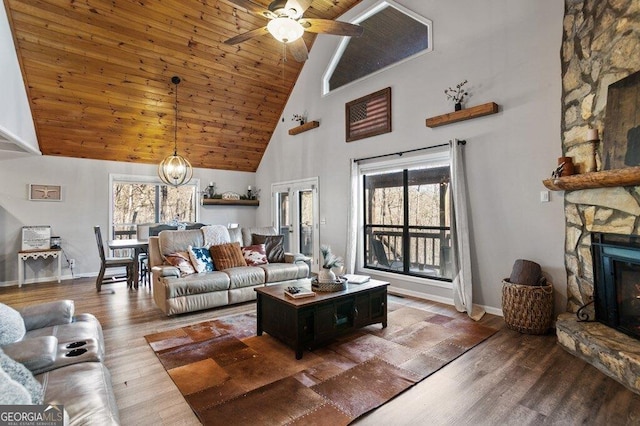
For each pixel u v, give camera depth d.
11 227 5.45
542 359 2.61
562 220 3.22
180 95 5.76
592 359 2.47
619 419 1.86
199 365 2.56
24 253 5.29
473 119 3.89
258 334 3.18
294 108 6.69
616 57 2.55
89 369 1.66
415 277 4.60
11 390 1.12
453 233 3.96
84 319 2.44
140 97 5.49
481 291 3.87
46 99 4.93
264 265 4.66
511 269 3.61
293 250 6.76
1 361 1.28
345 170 5.56
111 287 5.19
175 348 2.87
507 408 1.99
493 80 3.71
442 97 4.19
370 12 5.18
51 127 5.33
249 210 8.12
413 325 3.42
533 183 3.42
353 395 2.13
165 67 5.24
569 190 3.04
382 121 4.93
